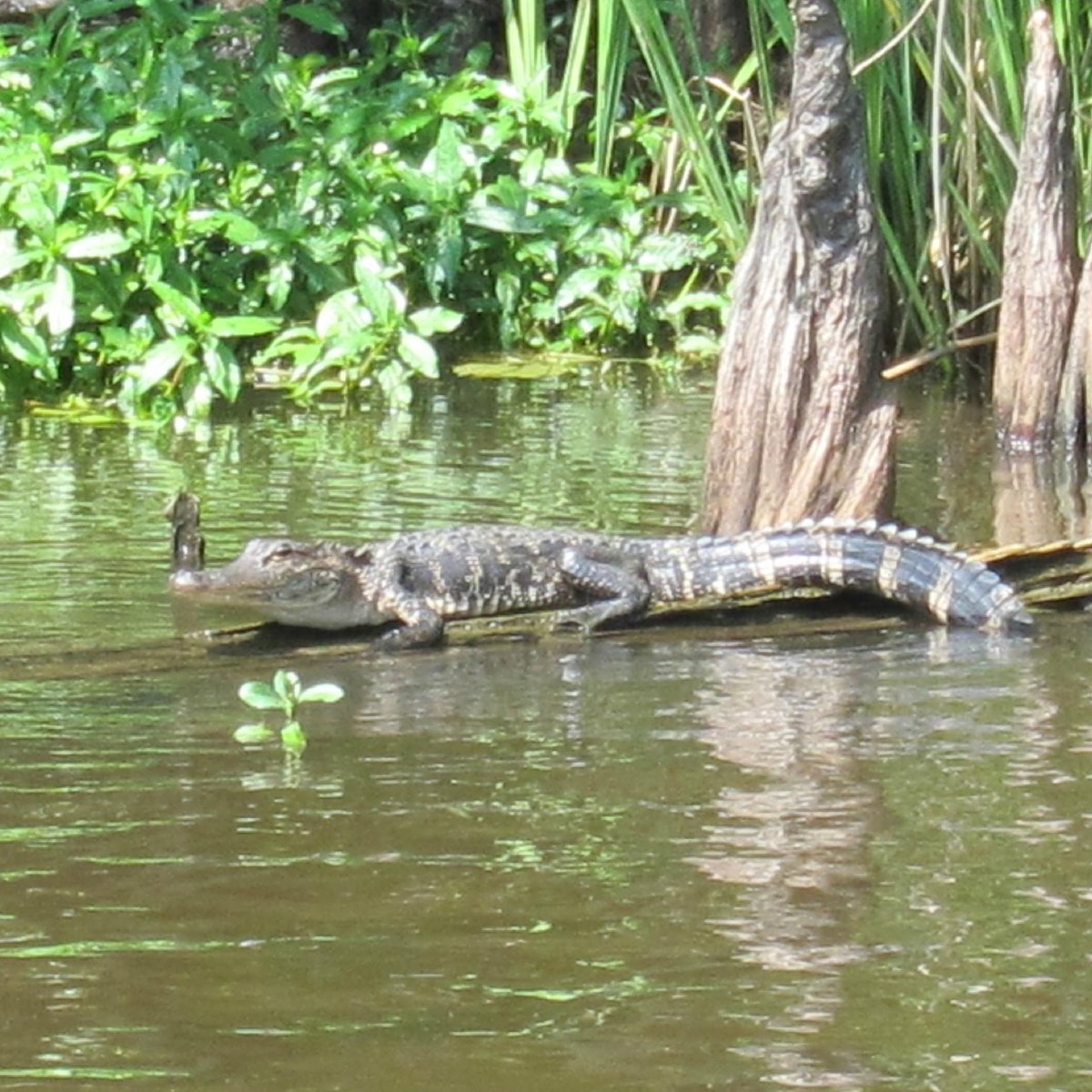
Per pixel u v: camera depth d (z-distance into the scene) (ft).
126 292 58.85
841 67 38.42
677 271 72.79
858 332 39.55
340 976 20.34
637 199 70.23
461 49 83.35
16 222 58.95
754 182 68.33
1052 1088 18.07
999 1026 19.26
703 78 66.13
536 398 59.88
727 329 40.50
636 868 23.29
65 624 35.12
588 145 77.87
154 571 38.83
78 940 21.18
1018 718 29.84
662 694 31.45
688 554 37.65
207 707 30.50
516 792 26.17
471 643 35.35
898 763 27.48
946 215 64.03
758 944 21.18
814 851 23.90
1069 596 38.14
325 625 35.70
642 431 54.80
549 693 31.50
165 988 20.03
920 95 67.36
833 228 39.42
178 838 24.25
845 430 39.73
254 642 34.81
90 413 55.98
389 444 52.54
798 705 30.63
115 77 63.77
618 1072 18.35
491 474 48.91
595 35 81.97
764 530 37.83
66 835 24.34
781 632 36.11
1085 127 60.75
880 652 34.53
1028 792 26.14
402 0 82.28
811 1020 19.40
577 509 45.11
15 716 29.76
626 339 68.90
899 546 37.22
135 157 63.31
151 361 55.52
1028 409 54.49
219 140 65.16
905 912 21.99
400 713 30.25
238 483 47.32
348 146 64.90
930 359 56.54
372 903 22.22
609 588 36.96
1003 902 22.30
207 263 63.41
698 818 25.07
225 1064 18.48
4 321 56.18
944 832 24.54
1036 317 54.29
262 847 23.97
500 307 67.41
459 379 62.75
